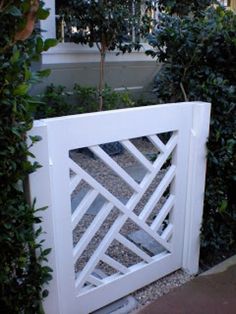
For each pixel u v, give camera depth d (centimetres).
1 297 129
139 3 421
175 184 189
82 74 449
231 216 214
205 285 192
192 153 188
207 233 203
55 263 143
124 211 171
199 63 197
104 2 389
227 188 211
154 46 213
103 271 197
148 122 165
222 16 200
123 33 417
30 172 122
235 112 195
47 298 144
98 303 169
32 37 123
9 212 117
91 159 383
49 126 132
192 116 184
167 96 215
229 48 191
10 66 107
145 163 171
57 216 142
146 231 183
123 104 456
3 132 111
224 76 202
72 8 398
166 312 171
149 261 189
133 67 496
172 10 405
